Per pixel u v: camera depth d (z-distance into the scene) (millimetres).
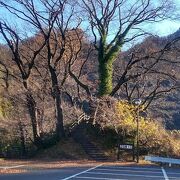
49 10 44344
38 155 45812
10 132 51156
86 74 56312
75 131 47938
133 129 43469
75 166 32656
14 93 48875
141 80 53812
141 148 43125
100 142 44844
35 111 47375
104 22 48500
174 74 49688
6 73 49250
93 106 46156
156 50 49469
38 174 24969
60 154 44250
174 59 48594
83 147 44781
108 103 46031
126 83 53312
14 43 46000
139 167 33312
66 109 50844
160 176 25438
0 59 52031
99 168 30766
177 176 25625
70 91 52438
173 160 36469
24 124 50438
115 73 54531
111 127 44344
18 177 22969
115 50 48500
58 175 24328
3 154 50062
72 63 49688
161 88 53812
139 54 49344
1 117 52438
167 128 68875
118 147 42000
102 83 48188
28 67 48000
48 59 45625
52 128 52750
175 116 69062
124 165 35156
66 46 49469
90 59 58219
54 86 46312
